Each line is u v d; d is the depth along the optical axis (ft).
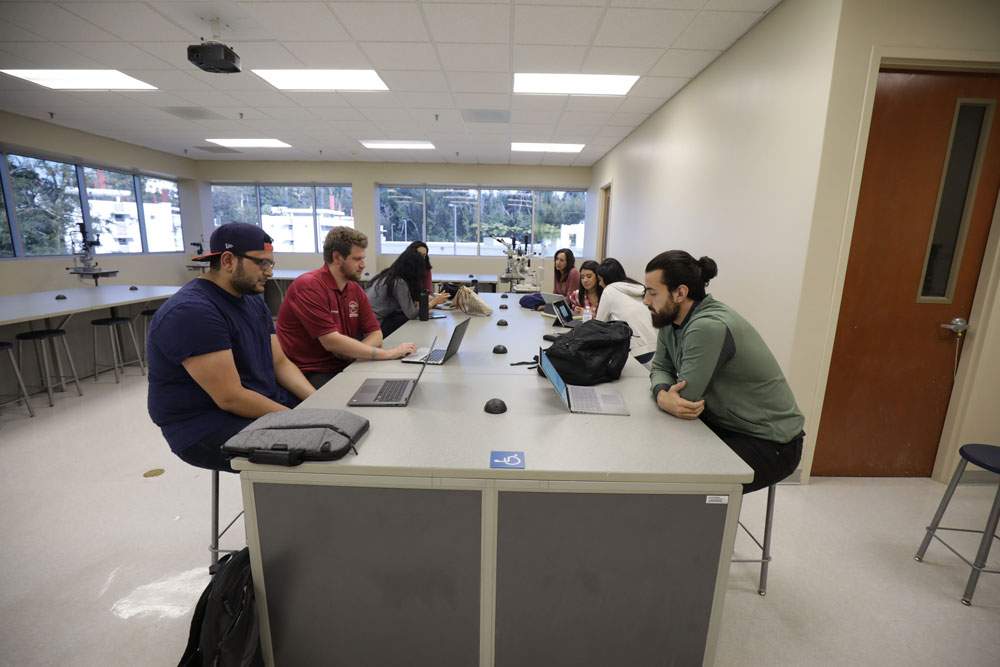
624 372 6.35
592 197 26.94
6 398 11.31
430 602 3.82
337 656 3.99
